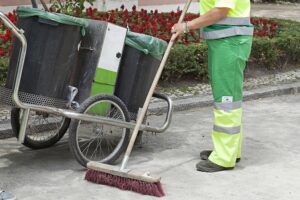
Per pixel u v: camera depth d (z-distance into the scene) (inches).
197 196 189.3
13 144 236.8
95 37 207.0
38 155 223.6
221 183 201.8
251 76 390.3
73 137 199.6
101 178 193.3
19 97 195.0
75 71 209.8
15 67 195.3
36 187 191.0
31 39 194.9
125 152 210.7
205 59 355.6
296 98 355.3
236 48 204.2
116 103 208.5
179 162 222.2
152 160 223.5
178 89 338.3
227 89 207.0
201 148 241.9
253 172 214.2
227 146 211.8
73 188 191.0
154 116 292.8
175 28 203.6
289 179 208.4
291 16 735.7
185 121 286.2
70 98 203.2
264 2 932.0
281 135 267.6
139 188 187.5
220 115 209.6
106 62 208.8
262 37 408.2
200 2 209.0
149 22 422.9
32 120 238.1
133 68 218.1
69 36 198.2
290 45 415.8
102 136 227.9
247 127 280.1
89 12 419.2
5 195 179.3
